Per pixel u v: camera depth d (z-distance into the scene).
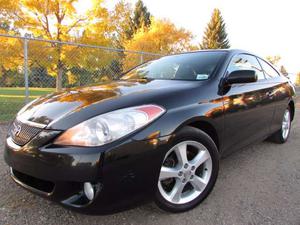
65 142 2.03
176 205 2.45
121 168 2.02
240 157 4.01
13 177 2.42
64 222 2.33
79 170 1.96
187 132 2.39
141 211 2.51
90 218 2.40
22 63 8.63
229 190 2.95
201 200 2.61
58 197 2.06
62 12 12.97
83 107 2.24
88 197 2.04
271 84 4.02
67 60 10.20
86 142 2.00
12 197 2.72
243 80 2.92
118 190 2.03
